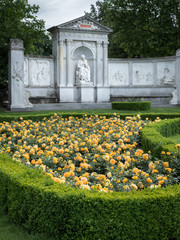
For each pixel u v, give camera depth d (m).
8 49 26.67
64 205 5.01
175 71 35.03
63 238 5.04
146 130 11.98
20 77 26.20
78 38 33.69
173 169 7.19
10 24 27.41
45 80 33.56
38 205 5.36
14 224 5.86
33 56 32.53
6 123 13.88
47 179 5.77
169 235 5.16
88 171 8.17
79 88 34.09
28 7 29.72
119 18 40.28
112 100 36.38
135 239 5.00
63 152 8.71
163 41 37.88
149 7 38.16
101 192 5.25
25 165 7.24
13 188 5.96
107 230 4.94
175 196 5.17
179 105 31.80
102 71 35.50
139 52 43.91
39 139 10.73
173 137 14.63
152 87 36.25
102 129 12.84
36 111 25.41
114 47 51.72
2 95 30.05
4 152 8.88
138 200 5.01
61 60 33.16
